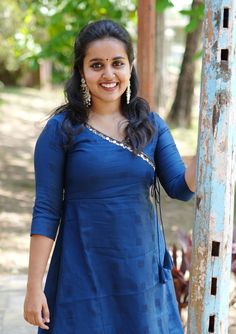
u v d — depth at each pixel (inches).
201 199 71.6
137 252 81.2
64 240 82.0
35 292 79.8
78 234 81.0
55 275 84.0
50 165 80.3
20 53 415.2
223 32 68.1
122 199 80.4
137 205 81.4
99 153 79.5
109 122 82.2
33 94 836.6
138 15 162.7
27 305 80.4
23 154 427.8
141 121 82.1
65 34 250.5
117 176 79.9
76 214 81.0
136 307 81.1
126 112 83.4
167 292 88.0
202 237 71.9
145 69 163.2
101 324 80.9
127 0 271.0
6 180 342.0
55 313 82.1
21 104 716.0
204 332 73.2
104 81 79.8
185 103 521.0
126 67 80.8
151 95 164.6
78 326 80.9
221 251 71.6
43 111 665.6
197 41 487.5
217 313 72.7
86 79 80.5
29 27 381.7
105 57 79.4
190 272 74.4
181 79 518.3
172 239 231.9
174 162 83.7
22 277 180.1
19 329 139.9
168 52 811.4
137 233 81.2
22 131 531.2
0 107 673.0
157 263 85.0
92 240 80.7
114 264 80.7
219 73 68.7
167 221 262.8
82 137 79.8
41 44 319.3
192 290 73.6
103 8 244.8
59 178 81.0
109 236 80.4
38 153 81.0
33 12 308.5
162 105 494.6
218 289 72.3
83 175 79.6
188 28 209.8
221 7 67.7
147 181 82.4
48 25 294.0
